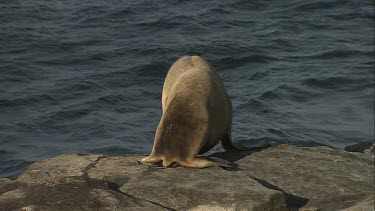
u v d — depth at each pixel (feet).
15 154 84.94
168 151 57.26
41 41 131.44
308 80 124.98
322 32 156.76
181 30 146.72
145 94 111.86
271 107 111.34
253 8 168.55
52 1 157.58
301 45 146.30
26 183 53.47
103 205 49.14
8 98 103.14
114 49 131.54
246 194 50.57
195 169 55.93
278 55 138.31
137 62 125.18
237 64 131.64
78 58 125.29
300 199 56.13
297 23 161.17
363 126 106.73
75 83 112.06
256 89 119.03
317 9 172.35
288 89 119.65
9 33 133.69
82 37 136.46
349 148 77.15
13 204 48.57
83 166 57.16
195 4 166.61
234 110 109.09
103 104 105.29
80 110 101.65
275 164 60.80
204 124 57.21
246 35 148.25
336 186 58.23
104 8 156.04
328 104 115.55
